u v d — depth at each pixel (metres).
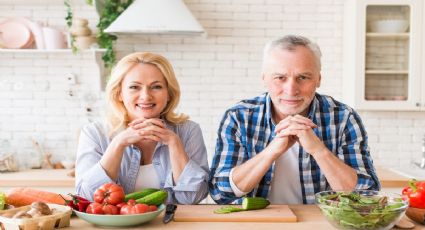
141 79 1.78
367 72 3.46
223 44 3.74
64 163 3.60
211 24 3.74
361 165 1.88
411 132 3.79
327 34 3.75
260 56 3.75
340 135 1.96
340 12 3.74
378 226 1.31
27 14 3.69
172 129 1.98
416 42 3.43
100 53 3.59
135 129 1.77
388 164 3.80
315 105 1.96
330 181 1.75
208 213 1.56
